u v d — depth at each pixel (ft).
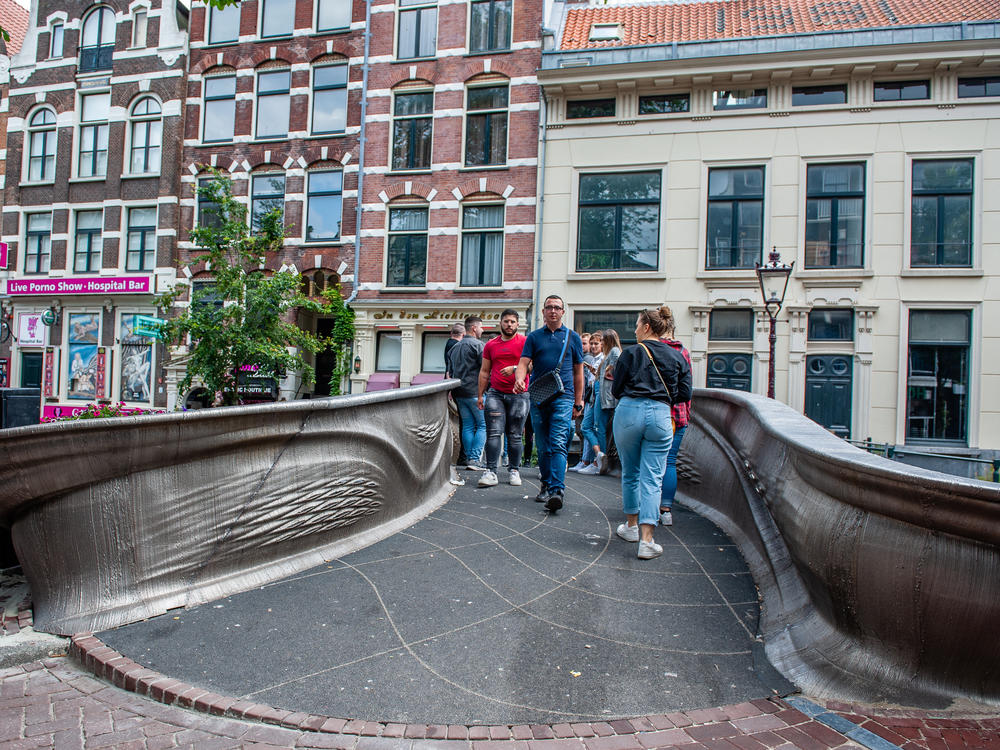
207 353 41.75
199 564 12.10
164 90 66.13
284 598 12.01
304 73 62.28
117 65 67.82
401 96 59.16
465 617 11.38
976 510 7.86
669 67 50.39
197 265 64.08
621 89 52.31
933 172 47.57
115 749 7.95
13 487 11.21
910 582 8.63
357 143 60.39
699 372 50.01
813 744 7.96
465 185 56.24
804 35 48.88
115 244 67.26
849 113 48.39
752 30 54.34
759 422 14.78
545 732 8.25
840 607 9.70
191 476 12.10
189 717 8.66
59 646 10.59
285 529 13.41
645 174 52.54
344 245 60.34
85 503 11.34
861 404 47.19
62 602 11.35
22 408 27.25
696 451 21.33
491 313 54.75
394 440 16.83
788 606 11.46
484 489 21.74
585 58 53.62
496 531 16.26
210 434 12.16
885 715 8.47
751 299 49.21
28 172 71.82
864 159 48.19
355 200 60.23
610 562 14.23
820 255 49.03
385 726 8.33
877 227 47.67
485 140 56.90
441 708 8.75
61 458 11.10
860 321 47.44
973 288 46.19
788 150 49.32
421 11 59.36
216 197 43.73
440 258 56.54
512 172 55.16
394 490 16.75
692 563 14.37
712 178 51.19
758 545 14.53
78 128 69.97
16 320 70.38
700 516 19.04
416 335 57.00
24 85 71.77
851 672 9.22
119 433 11.21
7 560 14.51
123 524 11.41
